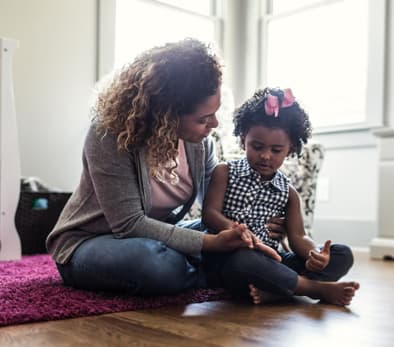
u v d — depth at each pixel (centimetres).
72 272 116
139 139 110
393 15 276
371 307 110
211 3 346
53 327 86
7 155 192
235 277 110
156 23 313
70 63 268
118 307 100
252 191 125
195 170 124
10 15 249
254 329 87
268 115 119
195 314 98
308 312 103
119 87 111
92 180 114
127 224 111
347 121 305
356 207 289
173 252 110
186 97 105
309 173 205
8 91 191
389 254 235
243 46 352
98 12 278
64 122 266
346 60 306
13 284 123
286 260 127
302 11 326
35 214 221
